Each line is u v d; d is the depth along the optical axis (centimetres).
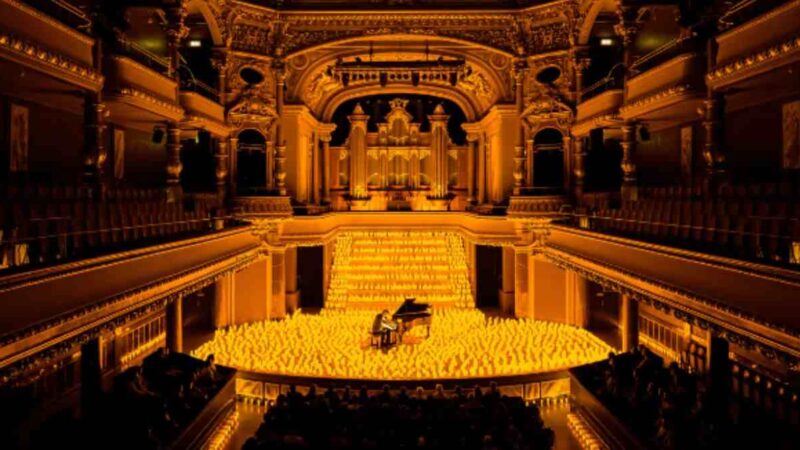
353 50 2366
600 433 1274
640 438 1091
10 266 747
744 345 807
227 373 1545
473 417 1214
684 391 1180
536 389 1616
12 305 675
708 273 895
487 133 2647
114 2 1530
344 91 2778
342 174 2964
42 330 720
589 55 2141
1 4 886
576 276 2212
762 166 1386
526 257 2312
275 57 2278
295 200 2398
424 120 3038
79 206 1014
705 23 1307
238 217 2147
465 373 1623
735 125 1502
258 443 1098
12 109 1245
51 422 1028
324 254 2667
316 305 2792
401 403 1312
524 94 2261
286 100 2362
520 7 2223
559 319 2256
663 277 1062
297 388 1598
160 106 1489
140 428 1026
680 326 1647
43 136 1368
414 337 1988
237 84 2231
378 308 2511
